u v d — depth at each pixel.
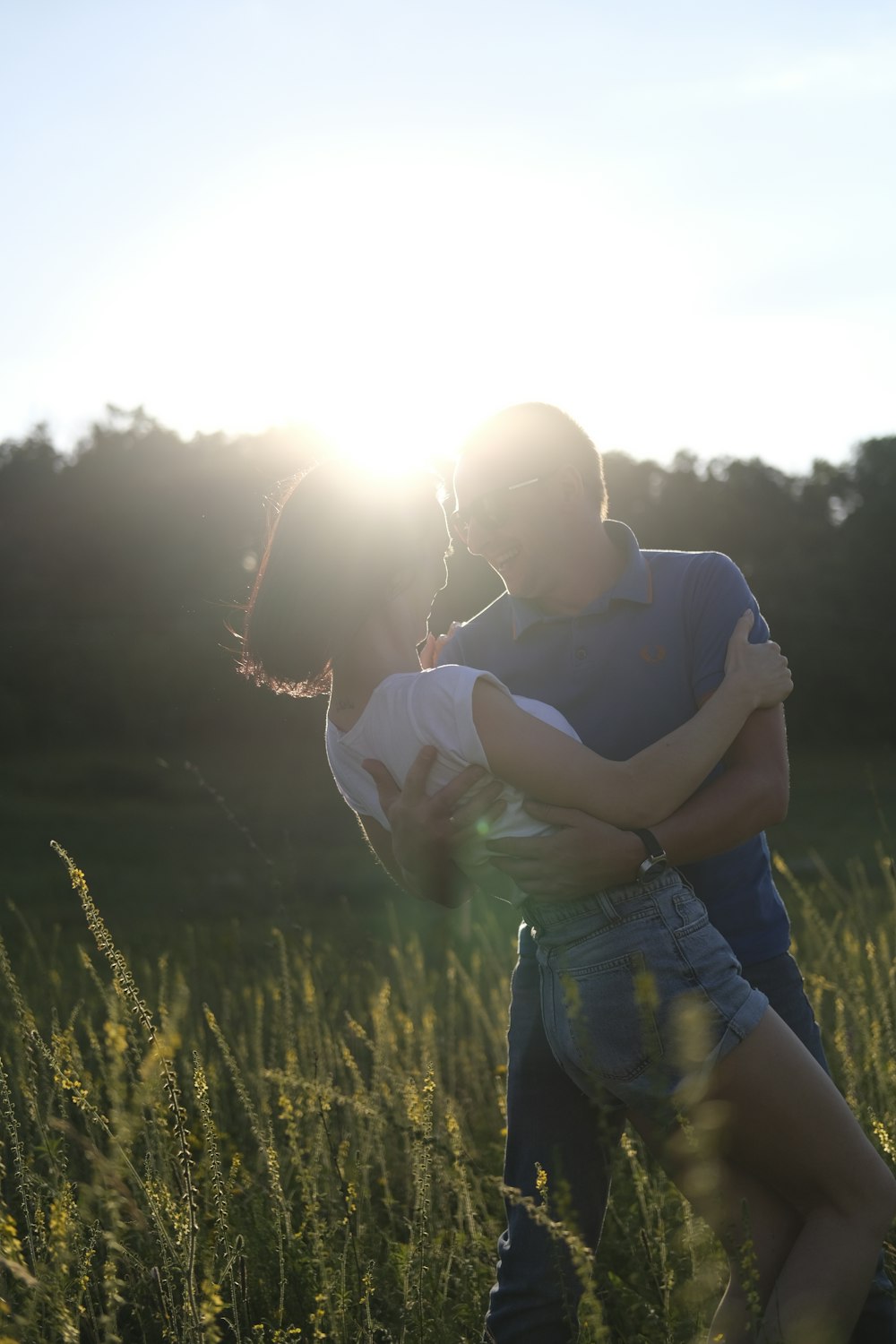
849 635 53.56
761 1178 2.40
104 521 60.09
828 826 21.64
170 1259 2.33
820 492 78.56
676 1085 2.33
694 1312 2.44
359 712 2.52
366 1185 3.08
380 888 15.27
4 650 47.31
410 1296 2.48
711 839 2.40
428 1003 5.17
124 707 45.06
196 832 27.75
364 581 2.42
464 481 2.83
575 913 2.39
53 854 24.16
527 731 2.31
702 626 2.69
